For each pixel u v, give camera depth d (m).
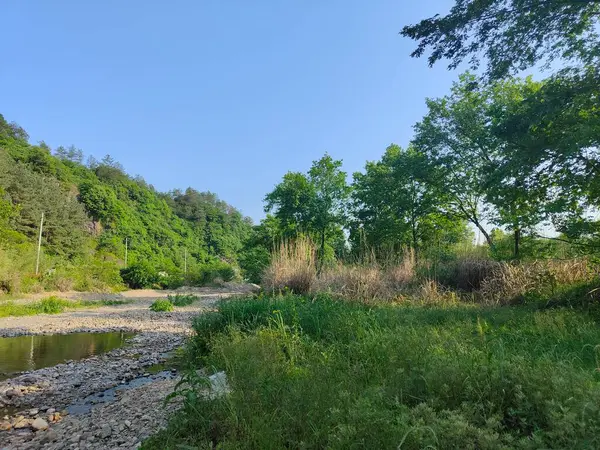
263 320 6.43
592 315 6.15
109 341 9.98
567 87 7.96
